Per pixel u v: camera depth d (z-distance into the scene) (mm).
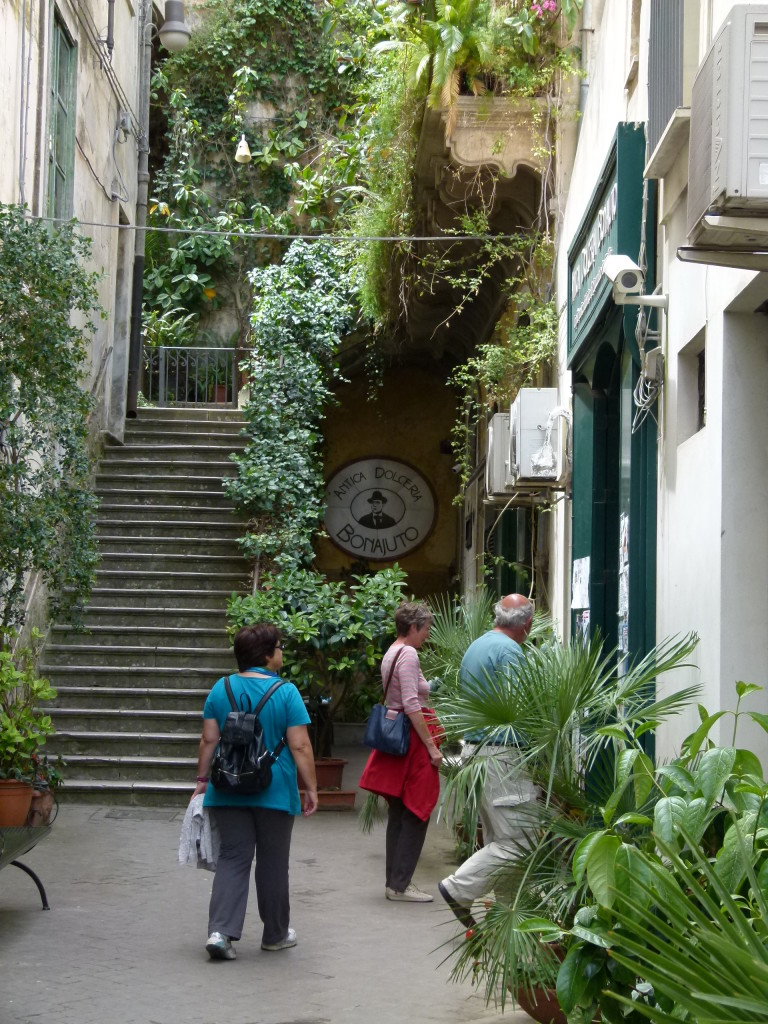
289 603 11805
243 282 19562
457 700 5086
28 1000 5109
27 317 7996
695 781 3445
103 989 5309
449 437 20250
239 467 14258
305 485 14586
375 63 12984
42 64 10984
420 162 11047
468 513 17828
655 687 5652
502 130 10039
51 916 6652
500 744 5289
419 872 8227
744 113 3650
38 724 8320
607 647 8211
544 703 4699
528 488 9547
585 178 8578
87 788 10594
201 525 14094
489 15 9828
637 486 6457
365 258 13766
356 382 20328
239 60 19656
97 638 12586
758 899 2666
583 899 3924
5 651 8961
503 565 13633
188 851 5992
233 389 18297
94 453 14836
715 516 4711
